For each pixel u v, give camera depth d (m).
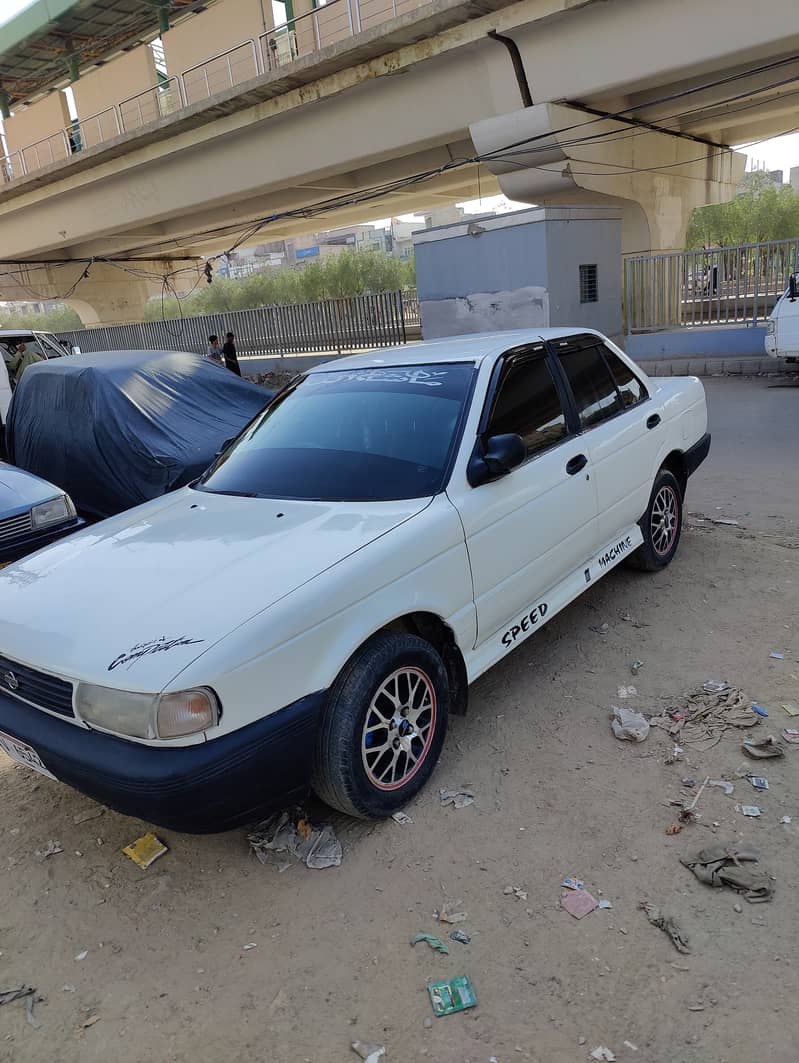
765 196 40.28
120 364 7.65
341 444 3.66
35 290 38.69
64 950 2.50
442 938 2.37
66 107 31.41
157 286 43.78
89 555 3.21
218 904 2.62
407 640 2.89
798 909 2.34
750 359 14.62
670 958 2.21
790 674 3.67
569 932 2.34
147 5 29.20
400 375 3.89
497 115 18.02
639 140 20.23
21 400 8.13
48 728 2.60
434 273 16.47
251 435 4.15
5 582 3.15
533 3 15.57
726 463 8.14
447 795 3.04
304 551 2.86
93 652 2.50
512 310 15.62
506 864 2.65
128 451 6.93
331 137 21.64
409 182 21.91
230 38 23.19
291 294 60.47
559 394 4.04
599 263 16.47
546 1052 1.98
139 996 2.29
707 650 3.99
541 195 19.30
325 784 2.75
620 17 15.13
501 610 3.44
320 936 2.44
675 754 3.15
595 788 3.00
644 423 4.59
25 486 6.09
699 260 16.16
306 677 2.55
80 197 30.66
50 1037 2.18
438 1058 1.99
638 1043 1.98
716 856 2.55
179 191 26.98
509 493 3.44
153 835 3.02
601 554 4.32
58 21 30.17
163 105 26.52
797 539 5.54
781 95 19.30
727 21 14.15
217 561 2.90
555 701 3.66
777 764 3.03
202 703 2.33
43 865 2.92
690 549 5.48
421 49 17.66
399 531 2.94
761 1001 2.05
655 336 16.62
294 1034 2.11
